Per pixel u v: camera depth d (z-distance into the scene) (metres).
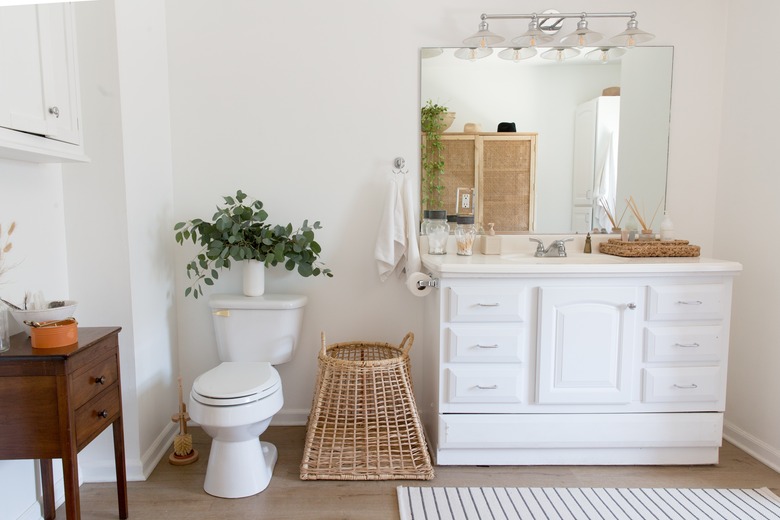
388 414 1.95
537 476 1.91
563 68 2.33
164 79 2.22
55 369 1.25
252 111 2.30
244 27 2.27
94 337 1.43
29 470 1.57
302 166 2.33
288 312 2.14
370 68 2.31
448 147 2.35
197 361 2.38
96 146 1.79
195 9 2.25
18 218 1.56
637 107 2.36
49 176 1.73
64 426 1.26
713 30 2.33
